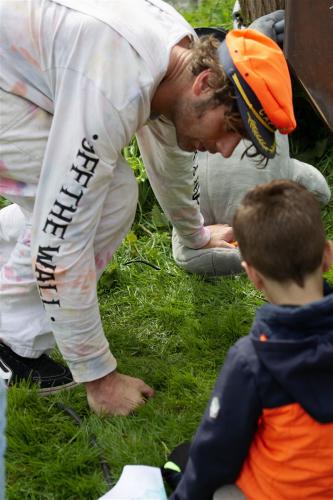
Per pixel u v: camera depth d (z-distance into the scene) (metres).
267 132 2.34
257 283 1.97
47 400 2.92
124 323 3.35
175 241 3.62
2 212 3.00
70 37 2.33
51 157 2.44
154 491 2.37
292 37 3.45
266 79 2.27
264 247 1.89
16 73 2.46
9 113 2.51
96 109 2.33
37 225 2.52
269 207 1.91
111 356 2.75
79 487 2.49
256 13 4.34
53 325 2.64
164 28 2.44
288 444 1.88
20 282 2.84
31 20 2.38
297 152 4.35
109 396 2.77
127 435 2.69
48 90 2.46
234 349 1.90
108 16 2.34
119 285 3.59
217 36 3.04
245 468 2.02
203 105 2.36
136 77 2.33
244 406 1.87
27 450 2.66
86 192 2.44
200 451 1.97
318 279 1.92
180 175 3.11
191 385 2.93
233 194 3.61
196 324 3.24
